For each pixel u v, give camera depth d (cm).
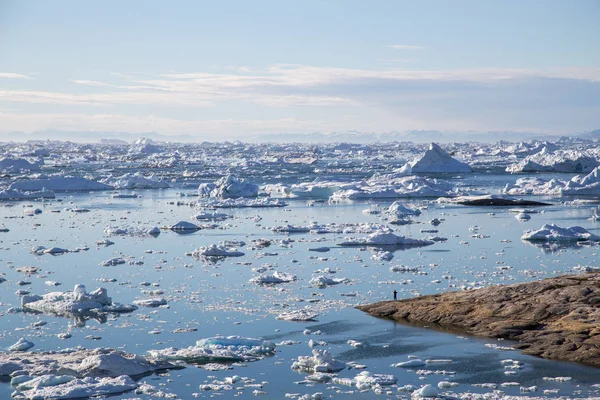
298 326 4038
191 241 7462
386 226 8588
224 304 4569
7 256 6506
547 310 3894
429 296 4406
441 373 3231
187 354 3481
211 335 3875
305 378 3180
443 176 17625
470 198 11494
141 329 4000
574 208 10412
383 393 2986
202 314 4322
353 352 3553
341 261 6138
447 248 6825
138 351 3600
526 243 7100
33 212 10281
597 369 3241
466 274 5488
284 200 12381
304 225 8744
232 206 11225
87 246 7094
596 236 7225
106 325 4088
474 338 3747
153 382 3138
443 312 4109
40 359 3406
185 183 16075
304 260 6206
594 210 10062
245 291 4944
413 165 18862
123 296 4847
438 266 5853
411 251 6669
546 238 7238
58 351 3572
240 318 4225
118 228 8231
